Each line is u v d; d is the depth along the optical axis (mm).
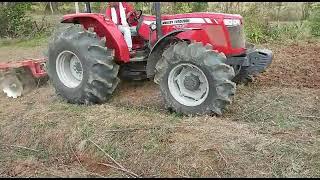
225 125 5148
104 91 6043
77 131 5281
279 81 7062
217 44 5832
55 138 5312
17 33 12984
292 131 5012
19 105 6477
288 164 4285
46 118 5695
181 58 5445
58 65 6332
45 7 16203
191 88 5598
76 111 5828
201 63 5320
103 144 5020
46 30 13086
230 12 12102
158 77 5711
